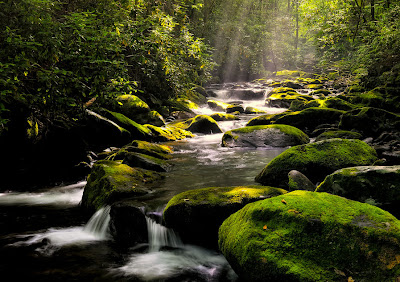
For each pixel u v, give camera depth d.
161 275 3.15
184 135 10.27
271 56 30.34
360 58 13.27
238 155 7.26
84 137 7.74
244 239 2.51
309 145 4.89
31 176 6.65
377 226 2.26
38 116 6.60
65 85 4.95
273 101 16.22
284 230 2.43
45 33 4.43
